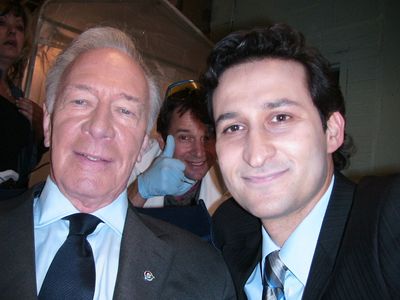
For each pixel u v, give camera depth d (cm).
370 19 245
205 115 162
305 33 274
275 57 99
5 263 93
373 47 241
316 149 95
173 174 162
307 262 97
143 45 233
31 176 213
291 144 93
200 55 250
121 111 113
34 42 208
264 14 301
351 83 247
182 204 187
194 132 169
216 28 333
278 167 93
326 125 101
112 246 110
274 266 102
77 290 93
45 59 217
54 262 98
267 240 107
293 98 95
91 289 94
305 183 94
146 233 112
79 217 108
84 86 109
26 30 198
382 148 229
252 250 116
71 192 108
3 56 191
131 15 226
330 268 87
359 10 251
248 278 108
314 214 100
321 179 97
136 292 98
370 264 75
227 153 100
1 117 172
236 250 118
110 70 113
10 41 191
